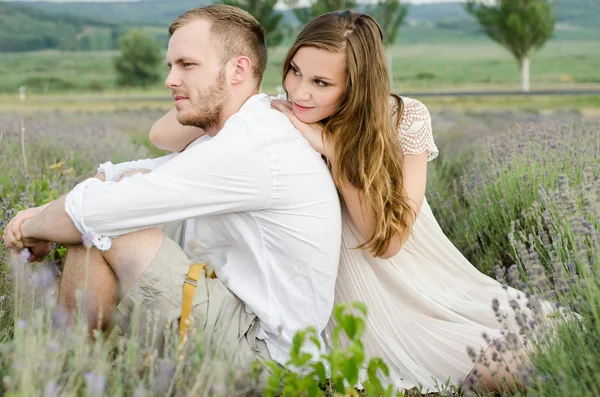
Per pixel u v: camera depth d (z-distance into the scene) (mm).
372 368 2166
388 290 2910
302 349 2646
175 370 2264
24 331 2305
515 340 2443
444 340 2848
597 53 134250
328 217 2645
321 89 2621
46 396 1902
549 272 3328
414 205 2836
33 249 2785
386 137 2668
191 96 2682
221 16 2662
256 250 2641
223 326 2580
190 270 2576
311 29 2631
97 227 2445
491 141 6863
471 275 3145
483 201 4809
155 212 2459
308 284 2646
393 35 35812
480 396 2623
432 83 91438
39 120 11570
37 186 4914
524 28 42219
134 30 102688
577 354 2355
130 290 2527
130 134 12586
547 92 24547
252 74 2744
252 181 2500
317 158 2652
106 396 2102
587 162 4676
